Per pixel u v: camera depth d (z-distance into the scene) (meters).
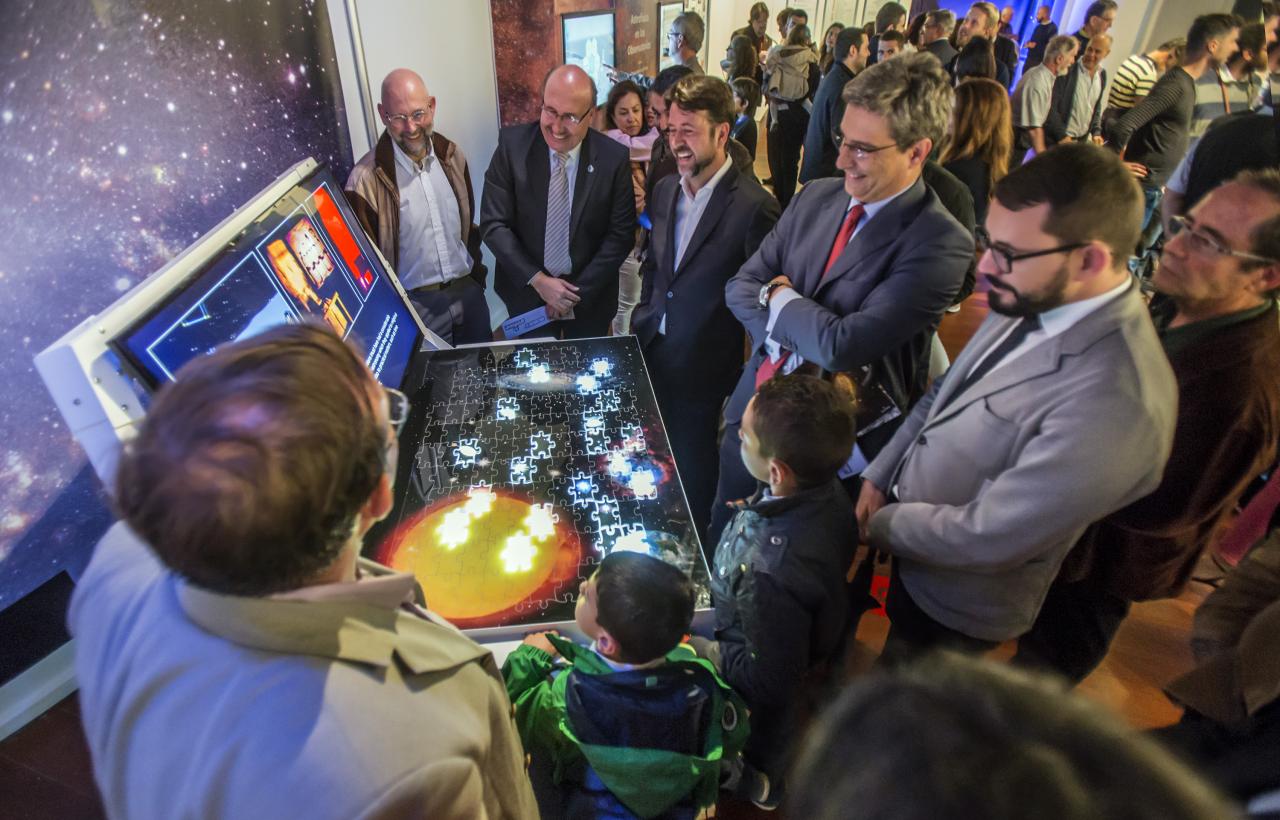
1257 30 3.31
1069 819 0.29
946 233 1.51
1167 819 0.29
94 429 0.92
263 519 0.47
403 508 1.42
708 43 6.85
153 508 0.47
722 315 2.23
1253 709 0.89
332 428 0.50
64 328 1.62
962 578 1.32
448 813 0.55
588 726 1.07
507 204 2.70
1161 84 3.44
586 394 1.79
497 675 0.81
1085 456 1.04
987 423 1.21
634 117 3.40
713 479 2.52
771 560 1.19
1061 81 4.74
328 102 2.44
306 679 0.53
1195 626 1.17
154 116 1.75
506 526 1.37
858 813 0.34
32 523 1.68
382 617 0.62
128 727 0.55
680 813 1.14
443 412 1.72
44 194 1.52
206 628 0.54
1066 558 1.53
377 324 1.77
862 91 1.46
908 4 7.73
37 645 1.75
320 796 0.50
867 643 2.10
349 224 1.81
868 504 1.57
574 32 3.57
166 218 1.83
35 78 1.45
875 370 1.68
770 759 1.42
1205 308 1.31
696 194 2.15
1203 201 1.27
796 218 1.79
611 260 2.79
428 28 2.93
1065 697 0.36
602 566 1.07
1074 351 1.09
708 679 1.10
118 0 1.60
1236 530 2.09
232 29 1.95
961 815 0.31
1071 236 1.02
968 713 0.35
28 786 1.64
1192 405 1.30
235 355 0.52
